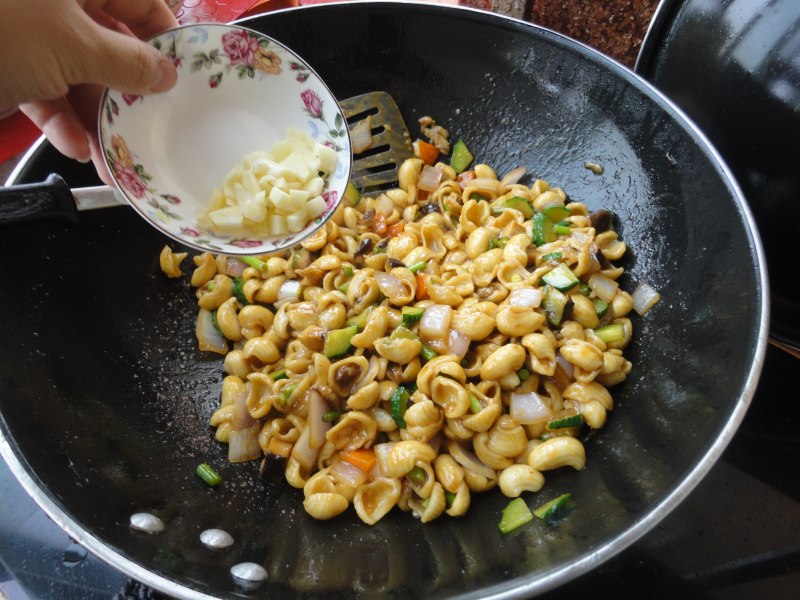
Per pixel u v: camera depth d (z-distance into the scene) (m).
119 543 0.22
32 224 0.25
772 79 0.26
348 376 0.30
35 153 0.29
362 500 0.28
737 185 0.27
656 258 0.32
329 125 0.28
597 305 0.32
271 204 0.27
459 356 0.31
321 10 0.35
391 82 0.39
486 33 0.36
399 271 0.34
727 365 0.24
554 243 0.34
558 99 0.36
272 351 0.33
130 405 0.29
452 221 0.39
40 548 0.27
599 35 0.42
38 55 0.21
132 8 0.29
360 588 0.23
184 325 0.35
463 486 0.28
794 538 0.27
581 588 0.26
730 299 0.26
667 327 0.30
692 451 0.23
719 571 0.26
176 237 0.25
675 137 0.30
